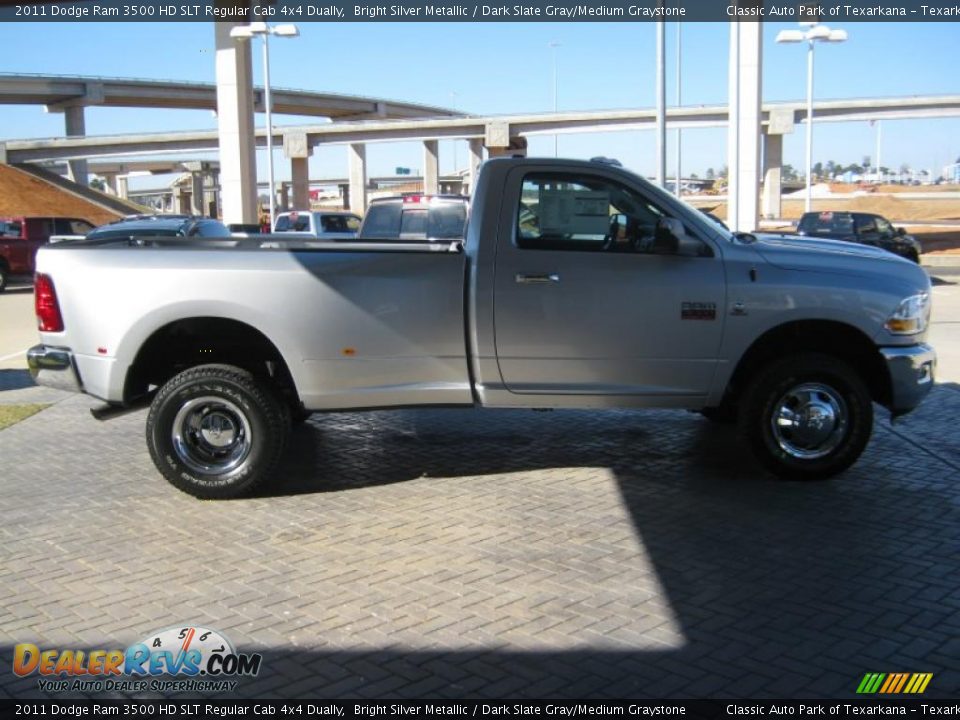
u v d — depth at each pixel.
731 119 26.98
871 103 73.56
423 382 6.31
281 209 87.94
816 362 6.32
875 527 5.61
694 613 4.45
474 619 4.41
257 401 6.19
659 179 18.27
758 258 6.29
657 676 3.86
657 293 6.20
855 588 4.73
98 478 6.88
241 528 5.74
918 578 4.84
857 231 24.78
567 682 3.82
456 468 7.04
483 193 6.22
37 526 5.80
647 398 6.36
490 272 6.17
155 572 5.05
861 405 6.35
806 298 6.22
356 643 4.19
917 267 6.55
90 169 141.25
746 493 6.30
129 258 6.19
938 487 6.38
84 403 9.77
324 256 6.16
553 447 7.61
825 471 6.44
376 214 13.15
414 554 5.26
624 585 4.79
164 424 6.21
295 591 4.77
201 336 6.51
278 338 6.16
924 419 8.40
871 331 6.29
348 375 6.24
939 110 73.69
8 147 91.88
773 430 6.40
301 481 6.74
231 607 4.59
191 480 6.25
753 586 4.76
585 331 6.23
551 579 4.88
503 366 6.28
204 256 6.16
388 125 85.25
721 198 98.44
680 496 6.25
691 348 6.27
